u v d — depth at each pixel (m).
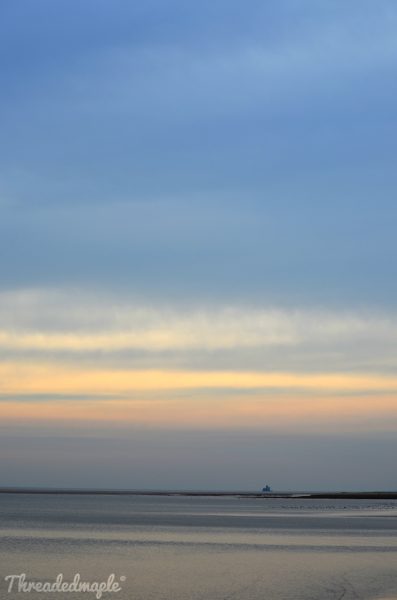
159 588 50.59
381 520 141.38
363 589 49.81
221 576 56.19
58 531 103.12
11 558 66.19
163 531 105.12
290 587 50.72
